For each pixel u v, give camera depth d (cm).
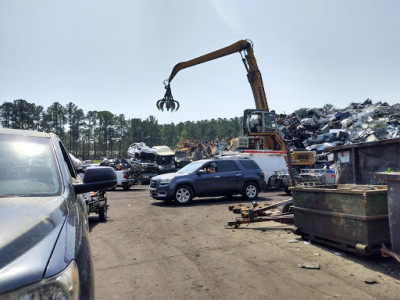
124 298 369
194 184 1243
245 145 2088
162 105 2273
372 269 452
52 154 271
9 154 251
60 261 152
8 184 223
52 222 180
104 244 630
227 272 452
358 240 476
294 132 3400
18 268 135
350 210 489
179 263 498
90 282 169
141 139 14525
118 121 14688
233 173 1321
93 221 910
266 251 554
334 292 375
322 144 2977
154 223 852
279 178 1619
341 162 766
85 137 13862
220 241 635
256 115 2114
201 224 822
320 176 1460
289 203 775
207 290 390
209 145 5766
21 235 154
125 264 497
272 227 769
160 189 1234
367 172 694
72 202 231
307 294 371
